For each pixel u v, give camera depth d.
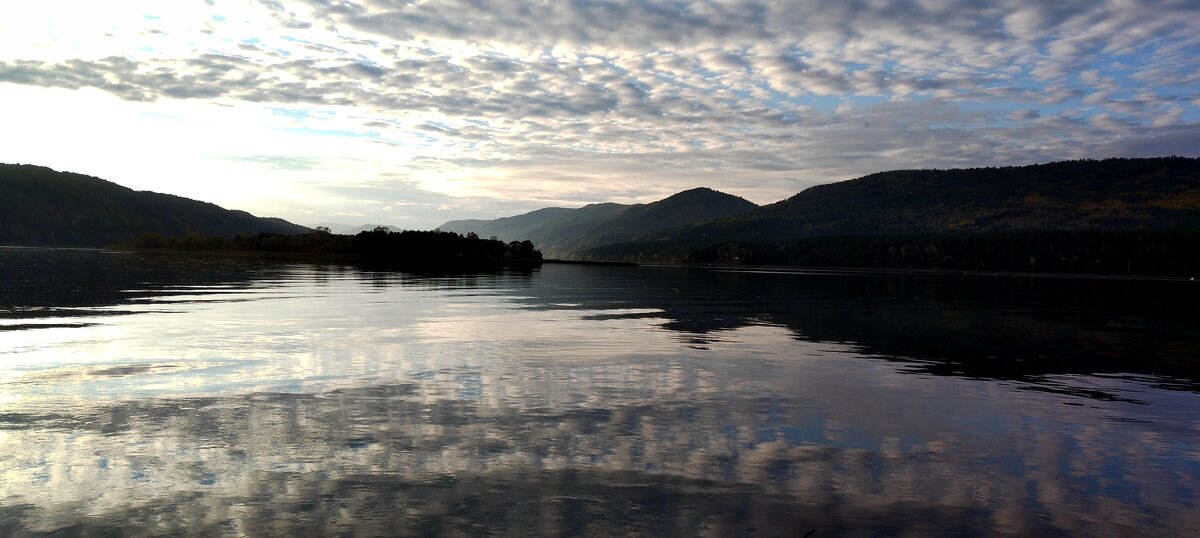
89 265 88.00
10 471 10.66
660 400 15.92
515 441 12.47
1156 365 22.72
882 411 15.30
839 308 44.84
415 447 12.04
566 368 19.84
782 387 17.72
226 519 9.00
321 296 45.28
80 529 8.68
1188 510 9.91
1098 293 73.81
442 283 66.81
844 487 10.51
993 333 31.42
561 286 66.81
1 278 57.81
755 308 43.38
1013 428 14.09
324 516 9.12
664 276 107.00
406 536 8.56
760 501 9.88
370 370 19.05
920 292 68.62
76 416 13.79
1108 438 13.47
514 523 8.97
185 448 11.81
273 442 12.20
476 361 20.78
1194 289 89.50
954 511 9.70
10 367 18.84
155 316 31.31
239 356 20.94
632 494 10.04
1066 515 9.66
